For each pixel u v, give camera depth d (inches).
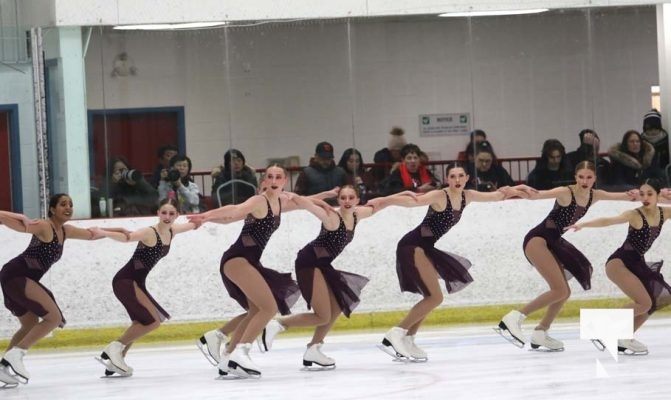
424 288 703.7
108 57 901.8
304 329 919.0
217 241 896.9
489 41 931.3
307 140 919.0
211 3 909.2
